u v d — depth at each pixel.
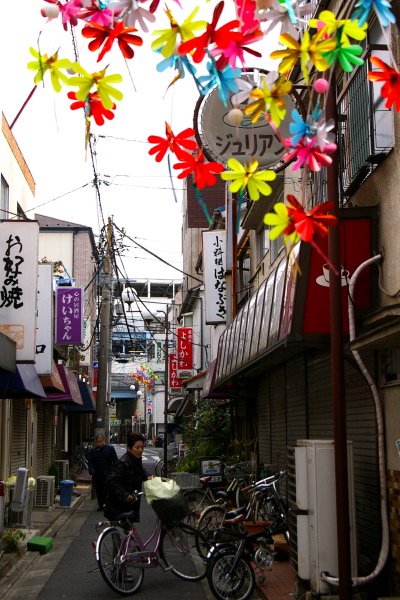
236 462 16.91
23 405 18.23
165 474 26.72
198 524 10.63
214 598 8.12
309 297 8.07
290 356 12.05
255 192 3.30
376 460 7.77
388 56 7.45
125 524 8.54
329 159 3.17
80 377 33.00
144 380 55.72
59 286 23.00
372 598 7.47
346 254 7.98
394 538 7.18
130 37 3.02
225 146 8.82
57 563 10.50
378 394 7.57
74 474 28.19
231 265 19.64
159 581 9.12
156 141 3.31
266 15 3.04
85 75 3.12
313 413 10.79
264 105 3.10
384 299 7.78
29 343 11.75
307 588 7.57
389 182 7.53
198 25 2.98
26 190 18.47
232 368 14.92
